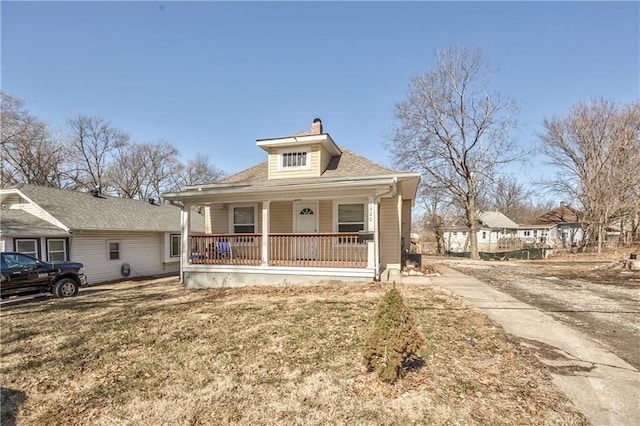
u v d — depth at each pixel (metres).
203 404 3.04
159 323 5.81
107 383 3.55
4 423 2.88
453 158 22.94
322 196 9.24
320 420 2.68
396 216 10.79
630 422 2.48
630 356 3.74
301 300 7.11
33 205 13.91
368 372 3.48
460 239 40.62
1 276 8.38
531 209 55.94
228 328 5.29
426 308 6.04
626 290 8.07
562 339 4.33
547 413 2.61
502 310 5.89
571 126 25.53
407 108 23.11
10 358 4.37
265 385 3.33
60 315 6.86
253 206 11.97
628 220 25.97
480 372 3.38
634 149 22.33
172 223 19.64
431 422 2.56
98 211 16.14
